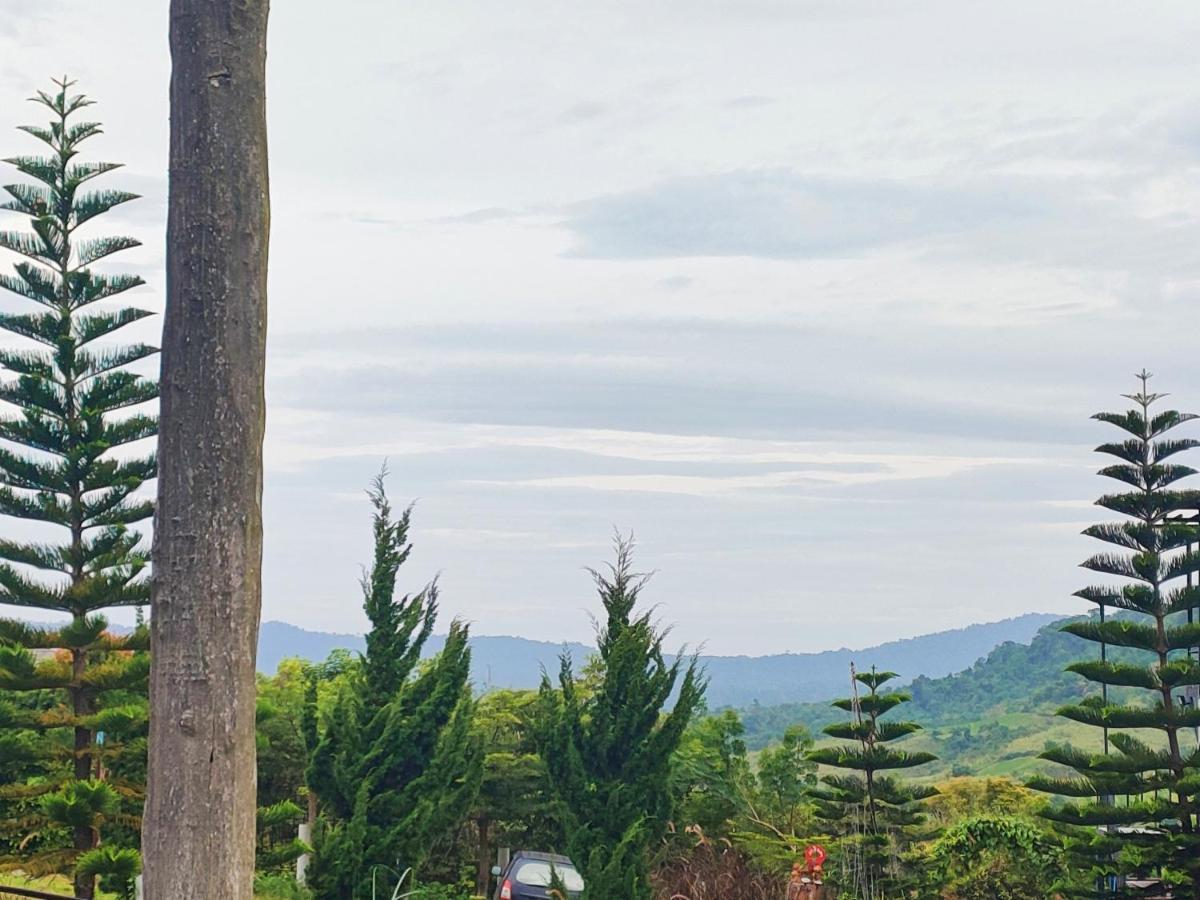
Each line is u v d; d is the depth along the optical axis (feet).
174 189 16.30
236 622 15.89
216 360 16.02
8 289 64.34
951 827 62.59
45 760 63.10
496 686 88.94
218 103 16.30
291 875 65.82
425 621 60.59
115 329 65.00
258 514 16.28
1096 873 57.31
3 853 65.67
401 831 56.18
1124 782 57.77
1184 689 65.92
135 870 56.49
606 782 50.29
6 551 62.18
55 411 63.98
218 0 16.40
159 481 16.11
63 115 65.10
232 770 15.74
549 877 59.21
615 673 51.01
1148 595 58.23
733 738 84.58
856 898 57.82
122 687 63.31
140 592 63.82
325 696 88.33
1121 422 59.36
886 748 66.18
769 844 62.49
